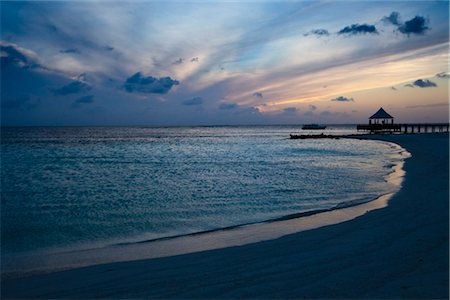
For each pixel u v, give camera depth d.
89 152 52.19
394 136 76.00
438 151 36.69
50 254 9.66
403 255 6.95
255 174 26.55
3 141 85.31
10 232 11.97
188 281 6.43
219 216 13.85
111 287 6.50
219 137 115.12
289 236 9.66
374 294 5.14
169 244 10.29
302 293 5.37
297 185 21.02
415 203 12.77
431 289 5.14
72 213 14.70
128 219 13.60
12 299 6.38
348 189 19.20
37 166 33.62
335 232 9.66
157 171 29.19
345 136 90.31
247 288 5.77
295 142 78.94
